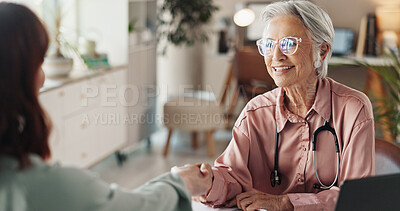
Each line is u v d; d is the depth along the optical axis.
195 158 4.37
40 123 0.98
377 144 1.65
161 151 4.54
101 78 3.76
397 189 1.09
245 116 1.57
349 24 5.18
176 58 5.16
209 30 5.28
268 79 4.75
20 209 0.92
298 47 1.39
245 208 1.44
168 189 1.11
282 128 1.51
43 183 0.93
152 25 4.55
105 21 4.08
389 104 3.05
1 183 0.92
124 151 4.23
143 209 1.03
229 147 1.59
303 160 1.50
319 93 1.47
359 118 1.43
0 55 0.92
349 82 5.11
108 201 0.98
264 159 1.57
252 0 5.32
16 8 0.95
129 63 4.14
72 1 4.03
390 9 4.85
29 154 0.96
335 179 1.46
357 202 1.07
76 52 3.60
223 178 1.49
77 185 0.95
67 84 3.36
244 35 5.36
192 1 4.59
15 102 0.93
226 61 5.54
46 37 0.98
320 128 1.47
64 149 3.38
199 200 1.51
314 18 1.39
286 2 1.42
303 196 1.41
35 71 0.96
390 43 4.86
